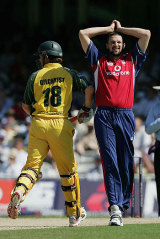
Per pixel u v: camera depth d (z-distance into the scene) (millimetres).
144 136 45844
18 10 68875
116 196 23578
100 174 45500
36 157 23109
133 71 24031
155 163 30625
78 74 23844
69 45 63125
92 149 48000
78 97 53781
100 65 23891
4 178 42594
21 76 60688
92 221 27844
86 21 69562
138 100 54531
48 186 42438
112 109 23719
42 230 21891
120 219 23422
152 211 41375
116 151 24125
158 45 63781
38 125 23047
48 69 23609
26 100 23719
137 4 69750
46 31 67250
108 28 24250
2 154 48562
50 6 69500
